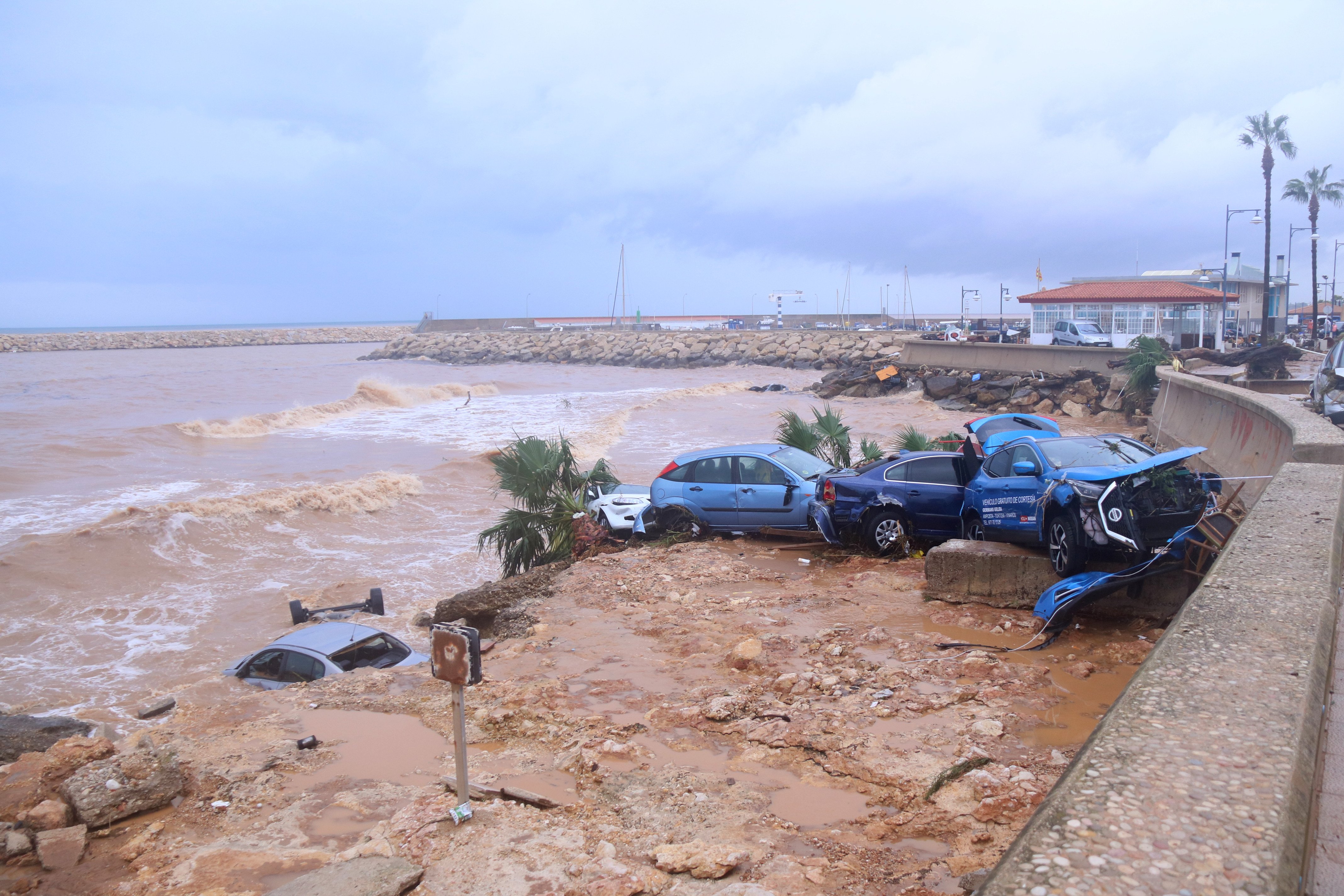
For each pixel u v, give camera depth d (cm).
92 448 3325
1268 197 4259
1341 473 755
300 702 712
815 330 10000
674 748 548
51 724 660
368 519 2227
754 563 1116
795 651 720
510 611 960
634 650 770
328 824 479
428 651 1222
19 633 1460
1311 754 276
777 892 372
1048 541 793
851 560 1088
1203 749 272
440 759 566
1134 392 3016
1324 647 380
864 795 469
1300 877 211
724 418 3881
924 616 805
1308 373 2936
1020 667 643
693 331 10600
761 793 477
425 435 3688
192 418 4512
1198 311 4316
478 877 402
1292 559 498
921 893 367
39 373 8231
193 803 512
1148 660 357
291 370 8825
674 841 429
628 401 4850
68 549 1834
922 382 4381
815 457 1368
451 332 12900
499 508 2361
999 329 6041
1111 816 236
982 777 468
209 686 1020
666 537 1315
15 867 450
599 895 378
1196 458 1510
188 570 1802
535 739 586
